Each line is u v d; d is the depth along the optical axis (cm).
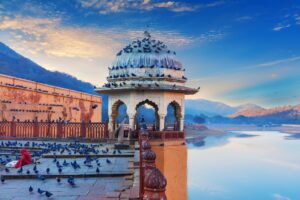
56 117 3691
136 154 1278
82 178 962
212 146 9581
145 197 285
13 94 2903
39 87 3375
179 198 1547
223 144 10256
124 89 1684
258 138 13025
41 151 1502
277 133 16612
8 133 2195
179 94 1752
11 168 1122
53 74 10744
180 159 1578
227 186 4134
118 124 1856
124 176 974
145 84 1642
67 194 778
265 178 4694
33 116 3225
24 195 771
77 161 1250
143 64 1695
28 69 10344
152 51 1733
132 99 1694
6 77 2800
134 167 1006
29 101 3169
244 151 8244
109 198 710
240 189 3962
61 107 3834
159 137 1535
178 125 1761
